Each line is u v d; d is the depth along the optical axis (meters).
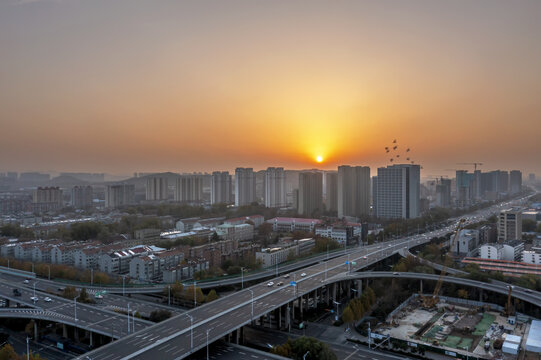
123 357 190.75
